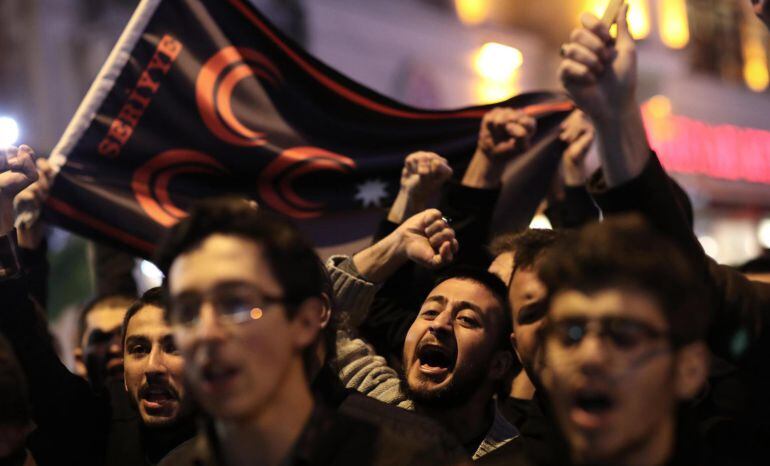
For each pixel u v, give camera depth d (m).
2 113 10.06
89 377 3.35
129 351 2.72
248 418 1.60
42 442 2.66
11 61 10.16
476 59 14.06
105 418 2.88
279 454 1.64
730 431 1.98
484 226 2.97
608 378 1.40
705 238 16.23
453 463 1.78
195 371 1.57
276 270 1.61
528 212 3.49
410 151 3.50
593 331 1.41
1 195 2.68
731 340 1.88
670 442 1.45
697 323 1.46
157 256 1.68
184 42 3.41
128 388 2.72
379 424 1.74
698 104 17.05
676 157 16.08
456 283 2.58
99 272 3.98
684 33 16.89
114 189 3.30
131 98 3.35
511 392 2.72
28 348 2.63
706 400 2.09
